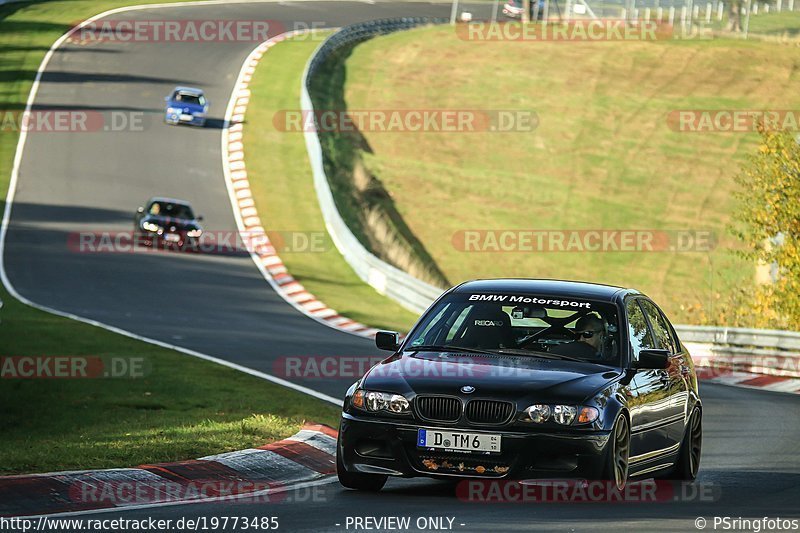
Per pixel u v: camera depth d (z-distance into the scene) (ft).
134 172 590.96
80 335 262.67
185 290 392.88
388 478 124.26
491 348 114.62
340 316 371.15
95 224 500.74
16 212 508.12
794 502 114.73
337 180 611.06
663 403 119.96
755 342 312.91
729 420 196.65
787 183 358.02
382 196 611.06
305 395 194.70
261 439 140.56
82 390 193.57
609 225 602.44
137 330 291.58
